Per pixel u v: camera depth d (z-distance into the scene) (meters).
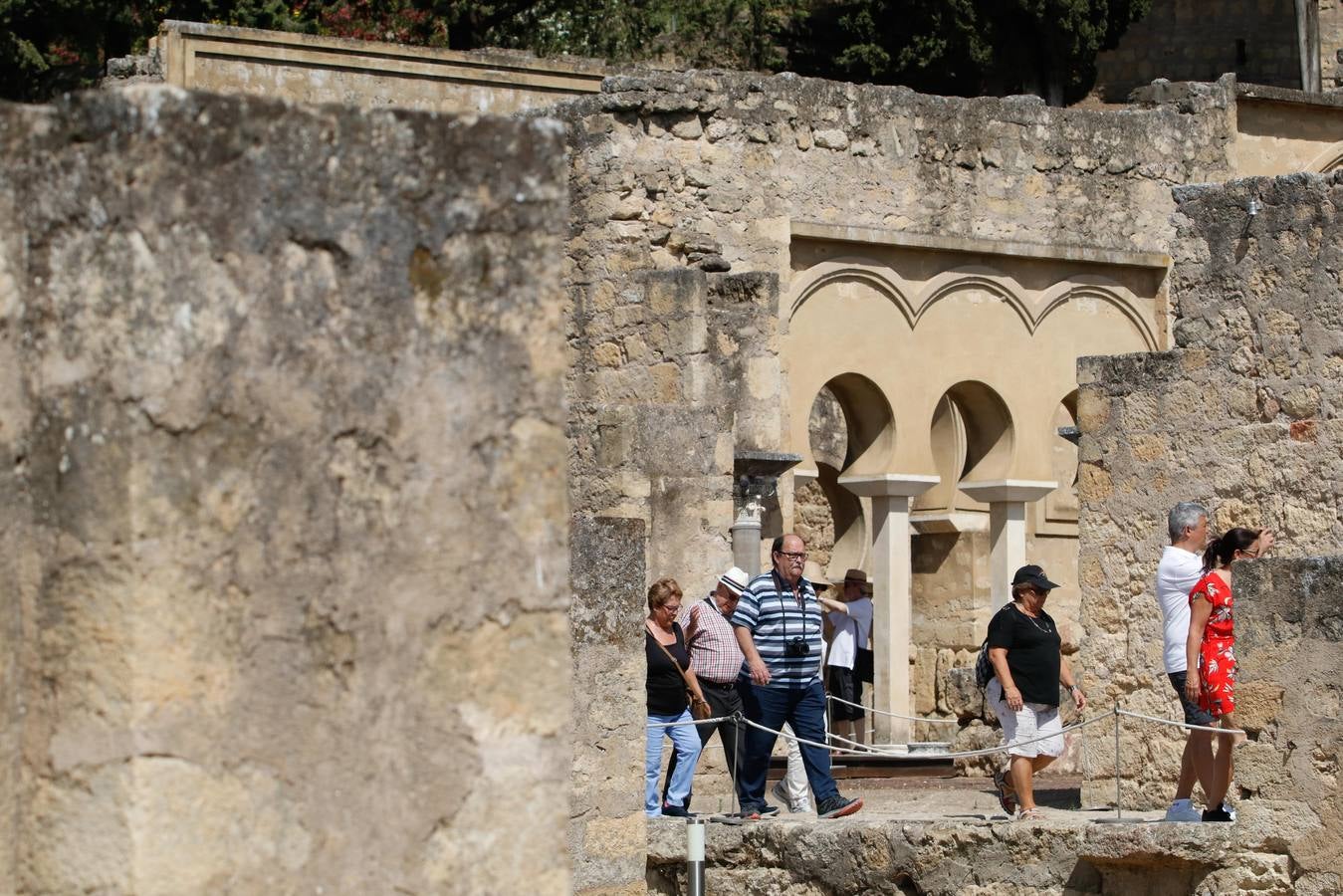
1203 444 16.48
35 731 5.20
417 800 5.43
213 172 5.26
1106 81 50.06
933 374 27.12
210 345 5.24
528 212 5.58
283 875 5.28
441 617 5.46
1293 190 16.08
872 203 26.66
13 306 5.25
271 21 36.94
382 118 5.45
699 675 16.42
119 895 5.12
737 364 22.94
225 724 5.23
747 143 25.78
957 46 43.56
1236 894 13.90
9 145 5.27
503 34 41.88
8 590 5.20
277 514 5.30
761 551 23.30
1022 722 15.73
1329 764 13.63
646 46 43.69
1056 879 14.65
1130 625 16.73
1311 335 15.96
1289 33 49.59
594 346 23.92
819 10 46.66
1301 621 13.76
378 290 5.42
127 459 5.16
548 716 5.57
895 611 26.05
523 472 5.56
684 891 15.12
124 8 35.09
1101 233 28.38
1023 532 27.84
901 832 15.20
